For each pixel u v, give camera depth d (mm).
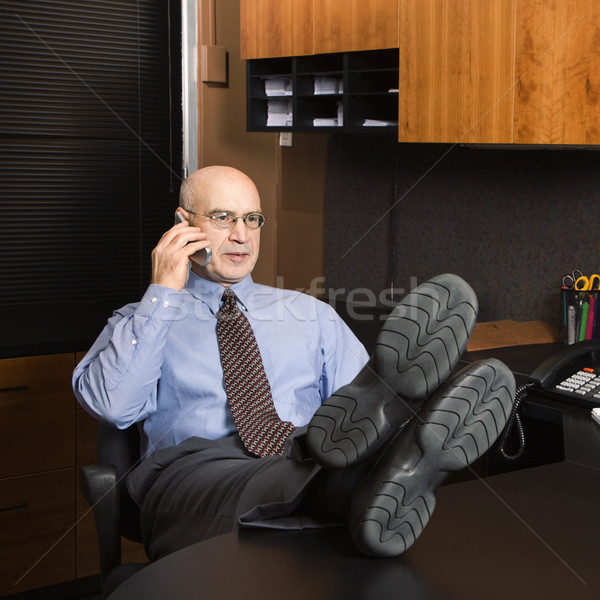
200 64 2990
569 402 1533
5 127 2766
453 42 1864
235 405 1518
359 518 860
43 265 2873
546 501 1045
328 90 2369
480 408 890
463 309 932
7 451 2082
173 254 1516
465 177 2387
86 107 2887
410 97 1995
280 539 938
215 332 1598
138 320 1475
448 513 1001
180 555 895
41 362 2102
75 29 2836
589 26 1565
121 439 1551
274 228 3205
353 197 2787
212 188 1594
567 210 2098
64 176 2873
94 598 2223
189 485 1301
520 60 1715
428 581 817
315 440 918
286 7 2348
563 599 774
